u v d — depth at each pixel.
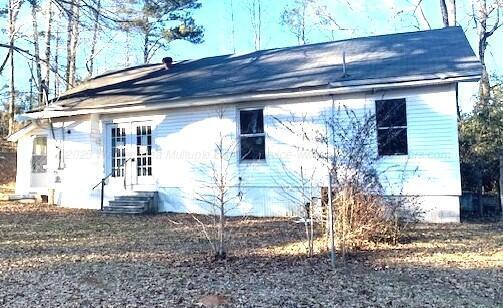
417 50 13.07
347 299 5.12
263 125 13.25
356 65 12.84
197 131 14.03
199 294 5.38
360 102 11.98
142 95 14.86
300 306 4.91
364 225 7.74
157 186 14.64
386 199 8.40
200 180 13.93
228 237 9.55
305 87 12.05
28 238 9.77
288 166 12.74
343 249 7.18
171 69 17.78
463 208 13.59
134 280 6.10
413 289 5.49
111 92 16.22
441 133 11.17
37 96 31.14
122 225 11.62
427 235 9.16
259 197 13.18
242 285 5.73
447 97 11.14
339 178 7.89
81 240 9.51
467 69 10.68
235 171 13.42
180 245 8.80
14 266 7.10
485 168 13.02
